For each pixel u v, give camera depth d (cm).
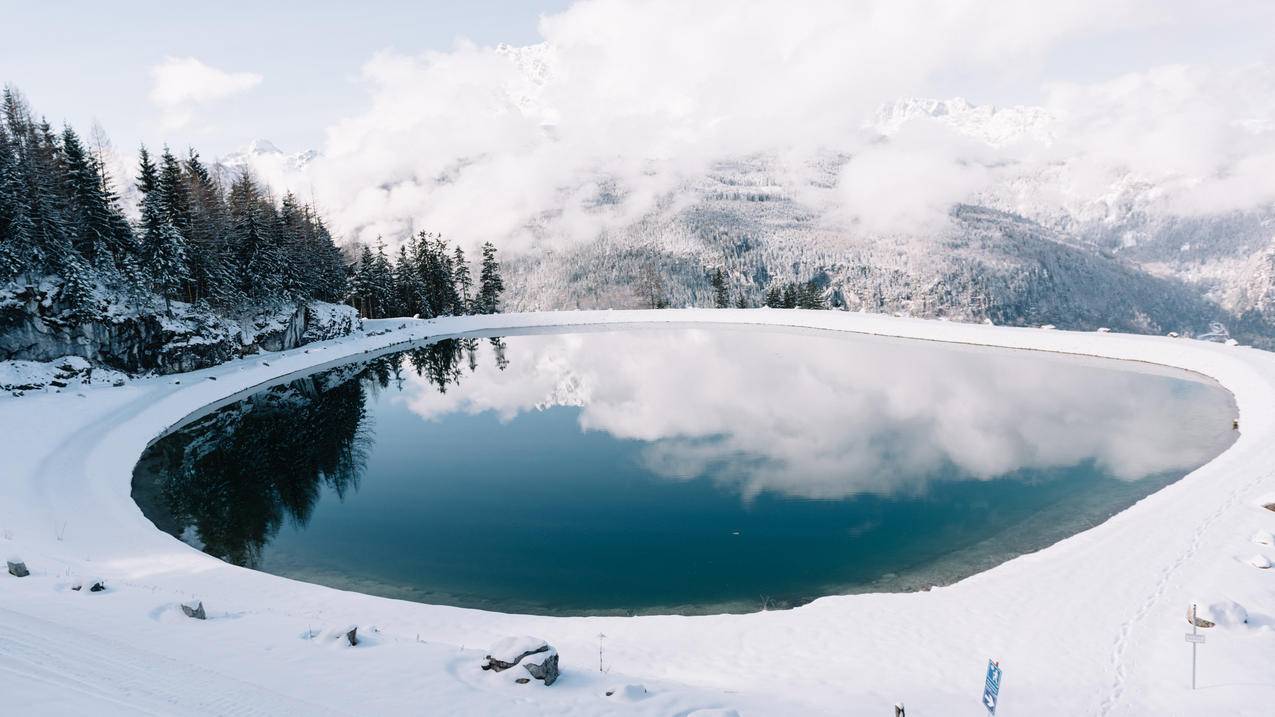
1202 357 6575
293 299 8562
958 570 2634
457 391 6988
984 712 1390
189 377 6291
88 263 5869
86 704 1036
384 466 4388
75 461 3819
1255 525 2448
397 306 11781
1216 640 1666
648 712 1232
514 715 1166
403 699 1189
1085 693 1473
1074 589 2062
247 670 1247
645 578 2647
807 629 1920
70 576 1861
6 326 5094
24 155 5903
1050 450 4319
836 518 3278
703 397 6334
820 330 10869
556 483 3978
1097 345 7756
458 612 2108
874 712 1366
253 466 4353
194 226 7081
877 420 5309
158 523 3294
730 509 3462
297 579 2647
